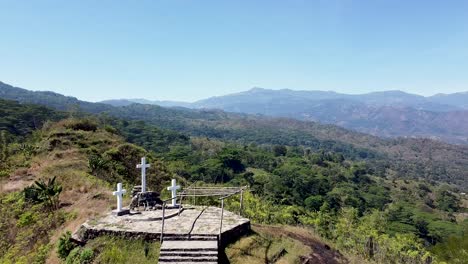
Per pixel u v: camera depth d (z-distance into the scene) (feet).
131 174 104.12
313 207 236.22
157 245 44.70
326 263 50.67
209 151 404.16
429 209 317.22
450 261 71.77
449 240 75.97
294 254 49.60
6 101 337.11
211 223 50.65
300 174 316.40
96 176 85.92
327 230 80.12
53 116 318.24
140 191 60.54
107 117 447.01
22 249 51.90
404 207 297.94
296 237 58.08
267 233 53.98
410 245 82.53
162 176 113.29
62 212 59.88
